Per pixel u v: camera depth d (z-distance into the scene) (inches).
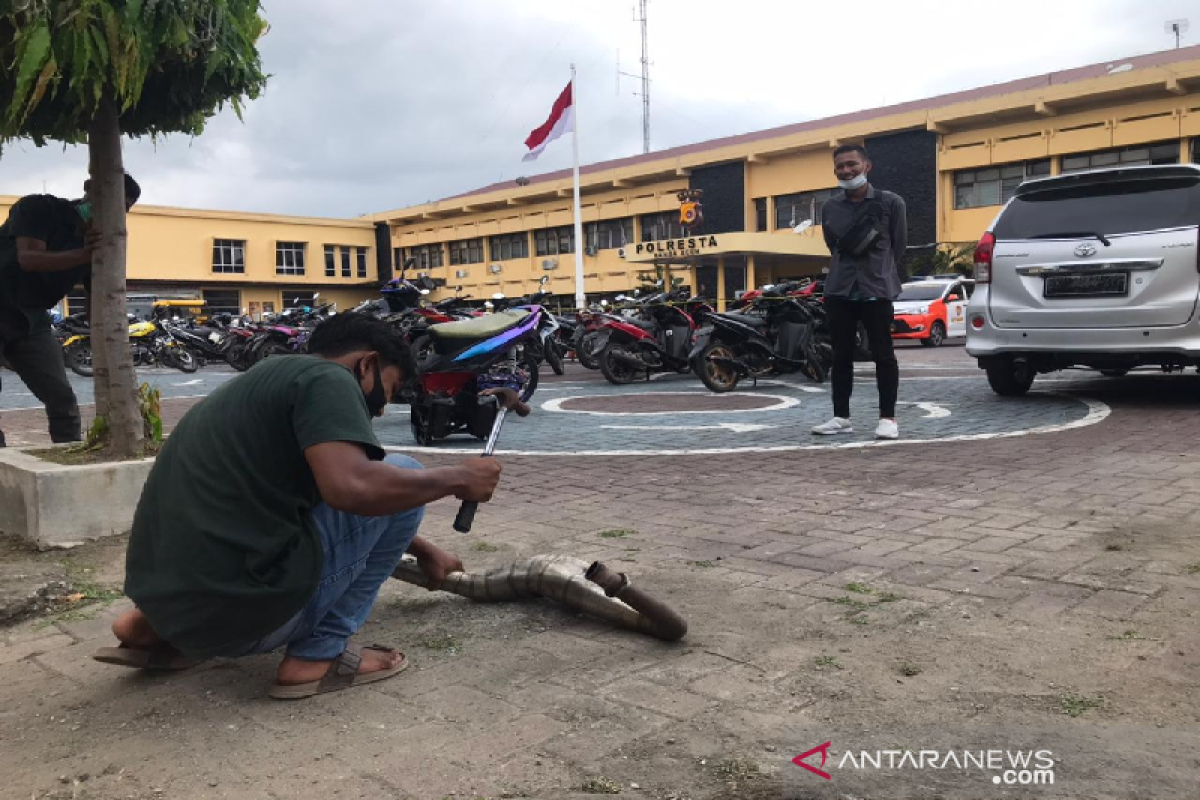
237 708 93.8
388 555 99.4
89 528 158.9
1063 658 98.0
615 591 105.9
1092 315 281.9
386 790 76.4
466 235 1802.4
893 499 177.2
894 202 245.9
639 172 1486.2
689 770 77.9
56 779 80.4
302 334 621.3
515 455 251.3
